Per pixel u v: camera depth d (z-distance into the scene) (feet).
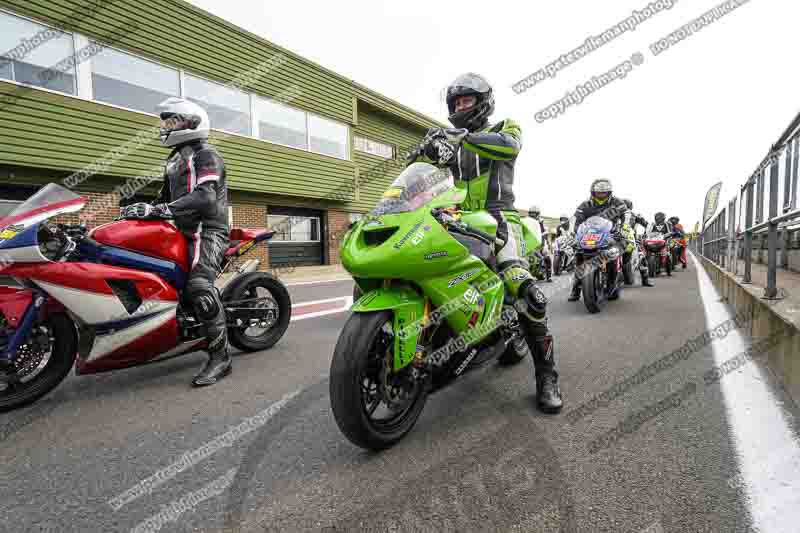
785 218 10.51
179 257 9.48
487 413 7.50
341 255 6.61
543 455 5.94
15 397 7.88
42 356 8.20
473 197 8.68
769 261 11.72
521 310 7.86
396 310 6.24
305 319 16.83
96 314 8.22
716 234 32.86
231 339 11.41
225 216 10.43
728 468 5.49
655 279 32.45
